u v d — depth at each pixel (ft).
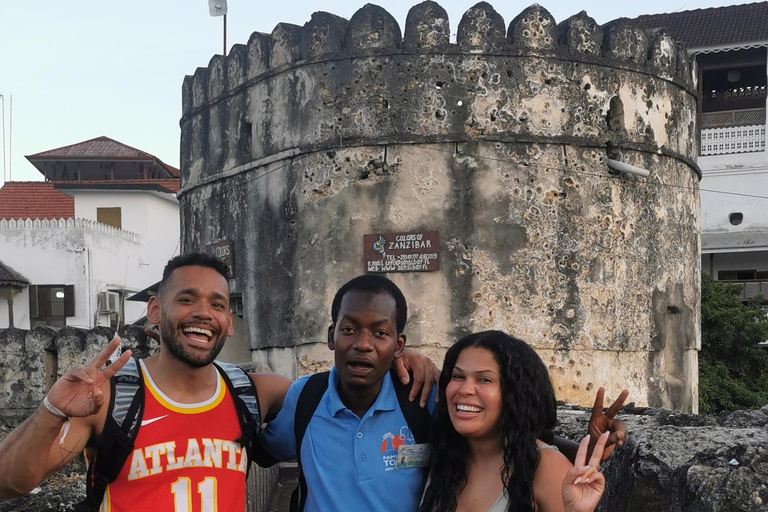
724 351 73.05
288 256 50.06
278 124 50.85
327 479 11.15
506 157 47.55
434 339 46.96
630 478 12.61
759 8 89.66
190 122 59.06
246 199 53.42
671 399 52.42
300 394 11.79
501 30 47.75
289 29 50.42
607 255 49.16
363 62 47.98
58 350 49.88
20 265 105.09
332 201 48.42
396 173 47.67
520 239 47.34
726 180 85.61
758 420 16.06
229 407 10.95
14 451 9.55
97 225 107.86
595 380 48.06
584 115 48.83
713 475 10.38
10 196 125.29
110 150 125.90
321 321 48.32
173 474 10.35
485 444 10.73
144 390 10.58
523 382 10.49
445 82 47.47
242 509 10.80
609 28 50.26
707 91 91.86
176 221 130.72
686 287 54.60
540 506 10.22
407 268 47.26
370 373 11.06
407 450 11.13
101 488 10.39
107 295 108.99
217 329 10.81
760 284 86.28
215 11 66.54
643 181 51.26
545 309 47.39
